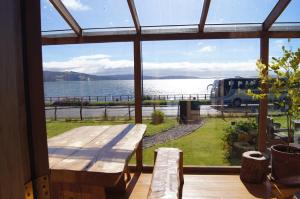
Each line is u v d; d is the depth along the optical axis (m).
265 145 3.87
